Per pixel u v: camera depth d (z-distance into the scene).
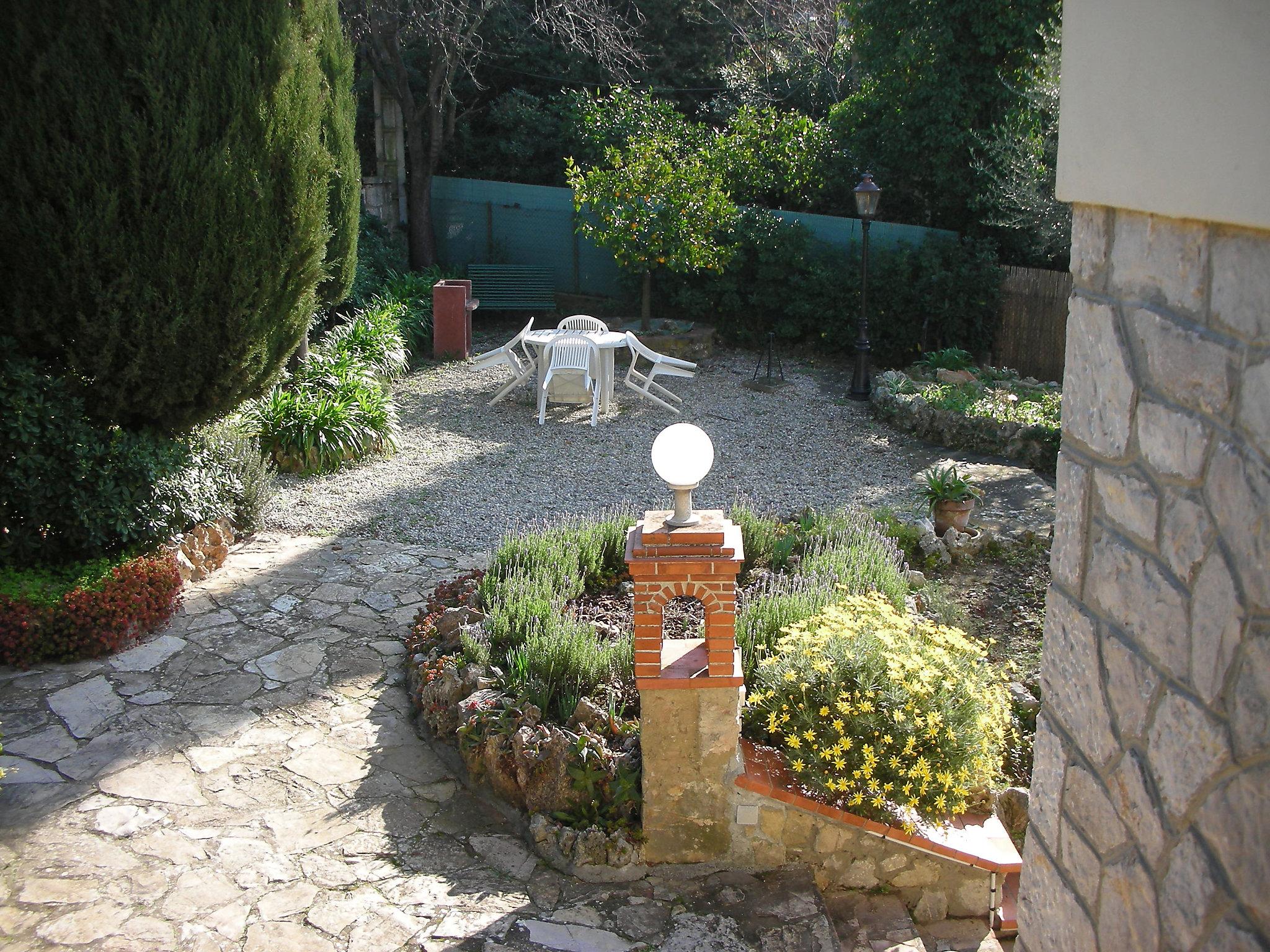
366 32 13.80
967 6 11.98
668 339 12.80
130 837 4.01
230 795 4.31
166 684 5.18
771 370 12.35
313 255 6.66
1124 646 1.80
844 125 13.70
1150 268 1.69
